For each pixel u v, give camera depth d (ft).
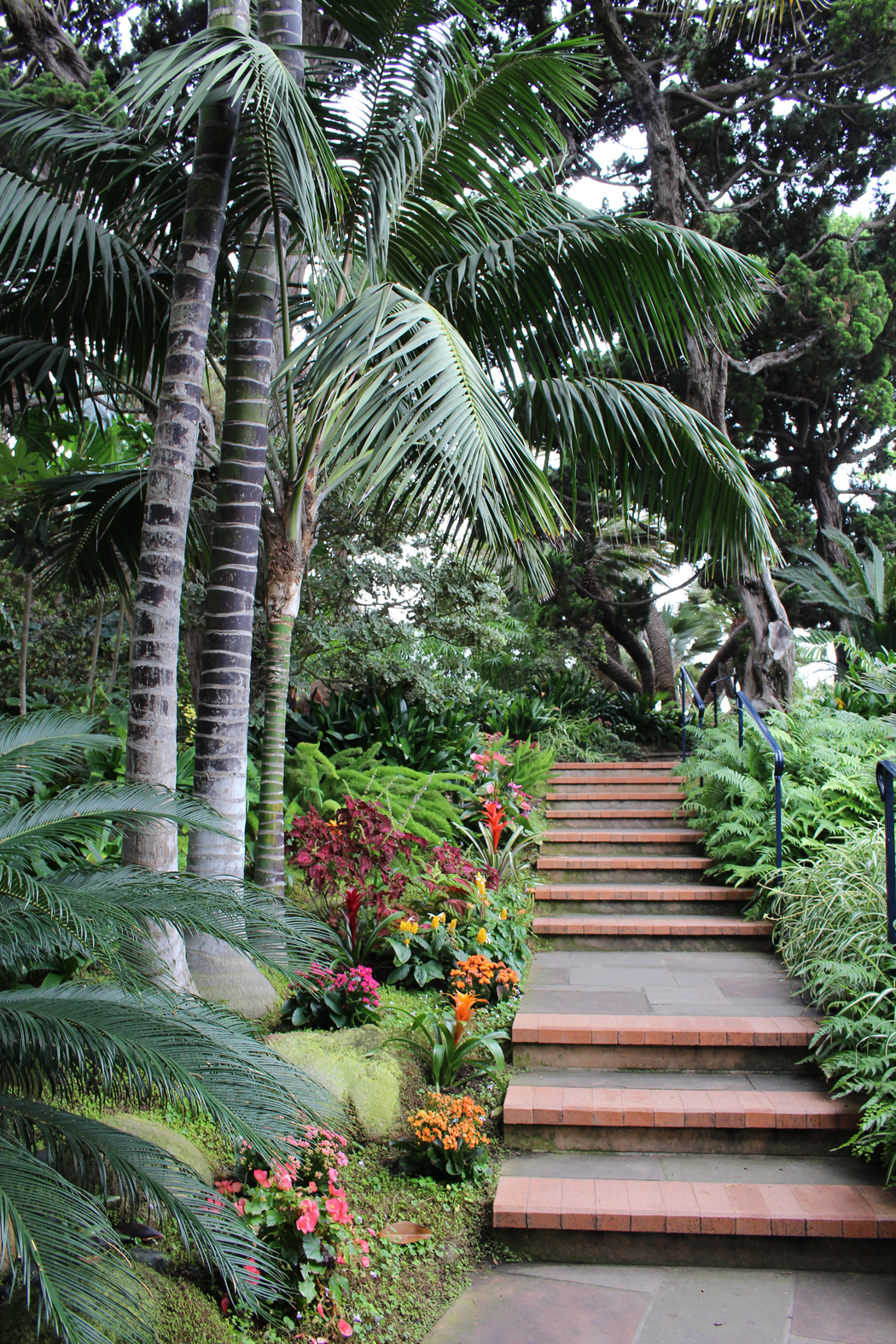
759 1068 12.55
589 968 16.44
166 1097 6.60
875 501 51.65
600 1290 8.96
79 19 32.83
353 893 14.76
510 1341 8.13
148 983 6.37
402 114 13.41
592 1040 12.84
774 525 40.45
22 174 13.62
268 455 15.62
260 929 8.96
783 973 15.79
